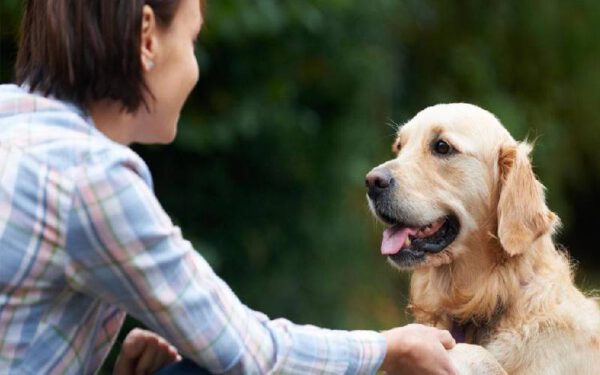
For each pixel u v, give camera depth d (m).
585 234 15.27
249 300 8.19
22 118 2.57
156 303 2.54
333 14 8.09
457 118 4.11
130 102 2.68
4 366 2.53
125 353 3.13
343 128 8.53
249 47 7.62
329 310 8.52
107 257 2.48
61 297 2.57
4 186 2.44
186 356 2.72
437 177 4.05
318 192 8.41
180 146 7.41
